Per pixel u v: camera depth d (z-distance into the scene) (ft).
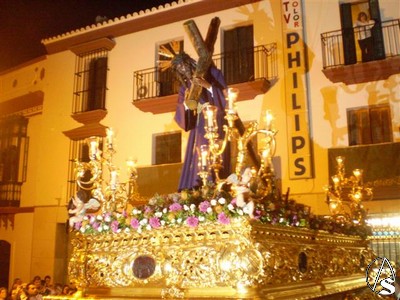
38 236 54.19
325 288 17.44
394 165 37.93
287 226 15.26
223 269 13.21
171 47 51.24
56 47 57.77
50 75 57.82
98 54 55.11
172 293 13.70
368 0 43.04
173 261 14.10
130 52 53.31
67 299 15.39
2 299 35.42
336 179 28.19
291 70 44.01
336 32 43.01
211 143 15.88
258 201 14.52
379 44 41.34
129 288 14.73
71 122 55.47
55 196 54.29
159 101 49.14
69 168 54.24
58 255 52.70
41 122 58.13
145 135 50.70
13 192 57.82
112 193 18.04
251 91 44.55
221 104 18.54
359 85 41.45
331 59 42.86
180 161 48.39
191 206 13.94
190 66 18.37
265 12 46.37
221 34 48.26
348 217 25.29
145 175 47.73
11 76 62.80
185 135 48.52
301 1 44.86
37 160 57.31
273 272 13.91
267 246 13.84
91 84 55.31
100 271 15.47
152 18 52.06
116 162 51.34
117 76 53.52
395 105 39.93
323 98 42.55
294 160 42.22
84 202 16.78
